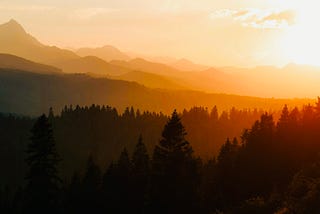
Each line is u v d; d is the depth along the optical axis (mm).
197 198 53281
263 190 65000
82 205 61594
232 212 50750
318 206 39562
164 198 51625
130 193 61688
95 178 64438
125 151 68812
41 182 48406
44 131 48094
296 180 51000
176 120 50906
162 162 51531
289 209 41531
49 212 48719
